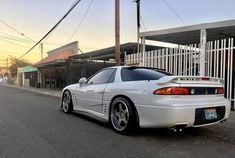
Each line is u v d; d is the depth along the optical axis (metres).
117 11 11.95
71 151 4.70
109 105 6.36
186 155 4.56
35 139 5.43
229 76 9.27
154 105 5.17
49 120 7.44
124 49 17.03
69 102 8.45
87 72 21.77
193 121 5.13
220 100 5.75
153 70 6.63
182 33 12.65
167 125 5.04
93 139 5.47
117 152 4.67
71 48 29.44
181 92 5.14
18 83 48.91
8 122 7.13
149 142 5.29
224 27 10.83
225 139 5.59
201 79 5.59
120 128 5.92
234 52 9.26
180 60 10.89
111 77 6.68
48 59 30.83
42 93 21.36
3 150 4.73
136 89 5.58
